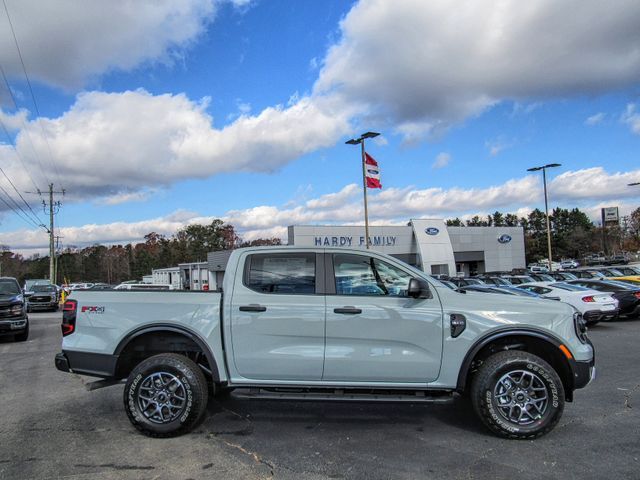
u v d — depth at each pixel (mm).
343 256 5008
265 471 3939
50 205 53688
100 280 126625
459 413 5426
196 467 4035
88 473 3941
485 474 3799
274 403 5902
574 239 107812
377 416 5359
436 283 4914
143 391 4793
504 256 54281
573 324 4730
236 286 4941
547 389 4484
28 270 117125
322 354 4711
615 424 4941
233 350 4793
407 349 4703
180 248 115812
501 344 4891
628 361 8320
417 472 3867
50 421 5367
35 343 12688
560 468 3889
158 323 4891
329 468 3973
